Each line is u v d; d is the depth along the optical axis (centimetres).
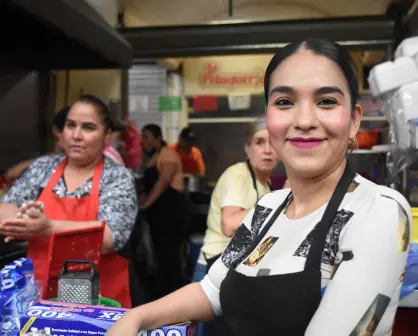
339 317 74
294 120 88
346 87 88
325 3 436
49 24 194
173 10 436
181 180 409
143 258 376
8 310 112
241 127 544
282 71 89
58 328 100
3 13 211
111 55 262
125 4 383
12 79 291
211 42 349
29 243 169
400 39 321
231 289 92
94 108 185
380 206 79
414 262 134
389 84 178
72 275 134
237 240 106
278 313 80
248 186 206
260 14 466
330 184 90
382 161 282
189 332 101
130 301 191
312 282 78
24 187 192
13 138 294
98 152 190
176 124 528
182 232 404
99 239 158
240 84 517
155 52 356
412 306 134
